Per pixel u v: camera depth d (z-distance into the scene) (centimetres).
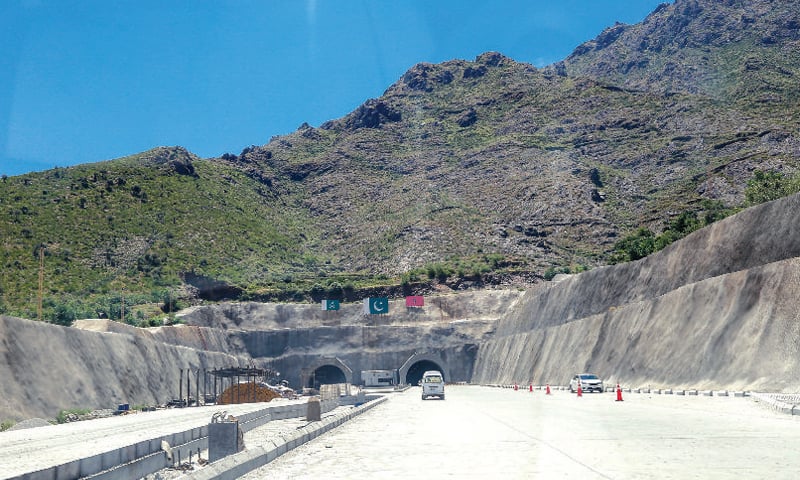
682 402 4534
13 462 2116
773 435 2309
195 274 17750
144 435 3184
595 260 19150
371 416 4197
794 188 10338
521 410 4297
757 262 6050
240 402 7962
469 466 1683
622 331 7869
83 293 14912
